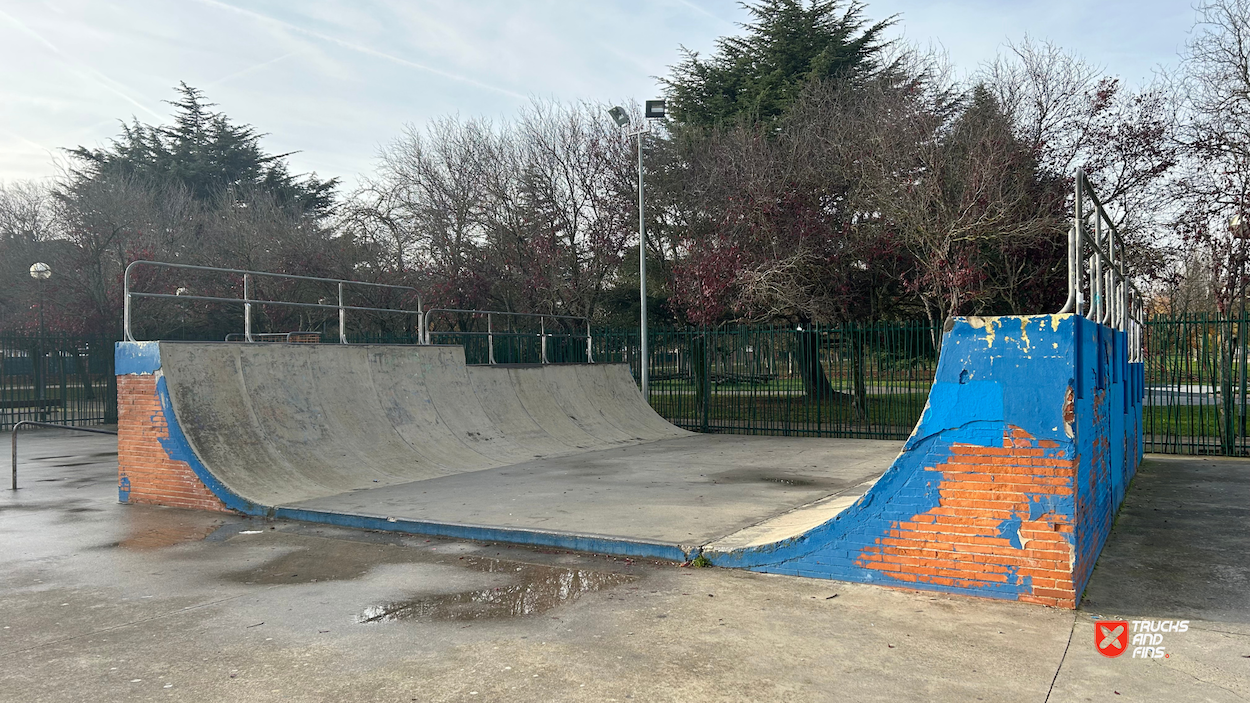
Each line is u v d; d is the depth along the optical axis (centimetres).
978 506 565
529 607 555
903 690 407
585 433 1602
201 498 935
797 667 439
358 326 2759
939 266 1622
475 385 1486
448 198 2538
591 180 2414
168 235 3173
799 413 1886
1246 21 1570
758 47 2845
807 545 625
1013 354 558
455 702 397
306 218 3281
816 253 1920
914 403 1927
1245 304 1691
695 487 1030
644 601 565
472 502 916
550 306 2353
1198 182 1691
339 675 433
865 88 2120
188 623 524
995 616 523
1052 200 1659
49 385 2600
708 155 2303
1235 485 1071
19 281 2947
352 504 905
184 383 986
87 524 857
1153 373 1500
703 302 1944
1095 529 647
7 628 516
